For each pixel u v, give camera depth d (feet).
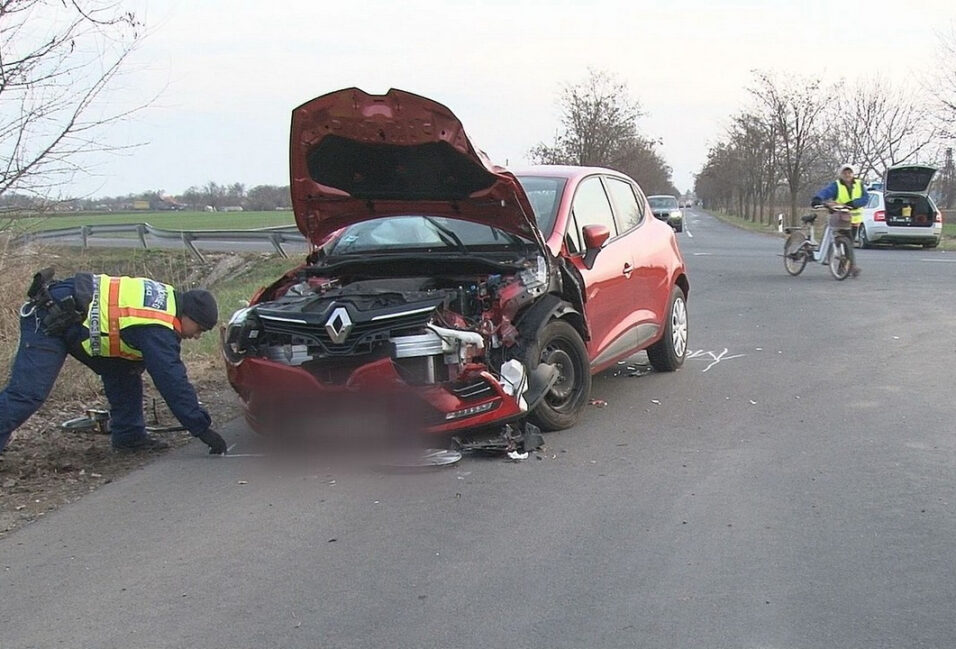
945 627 11.71
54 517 16.57
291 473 18.54
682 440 20.40
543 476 17.94
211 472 18.89
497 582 13.24
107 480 18.72
